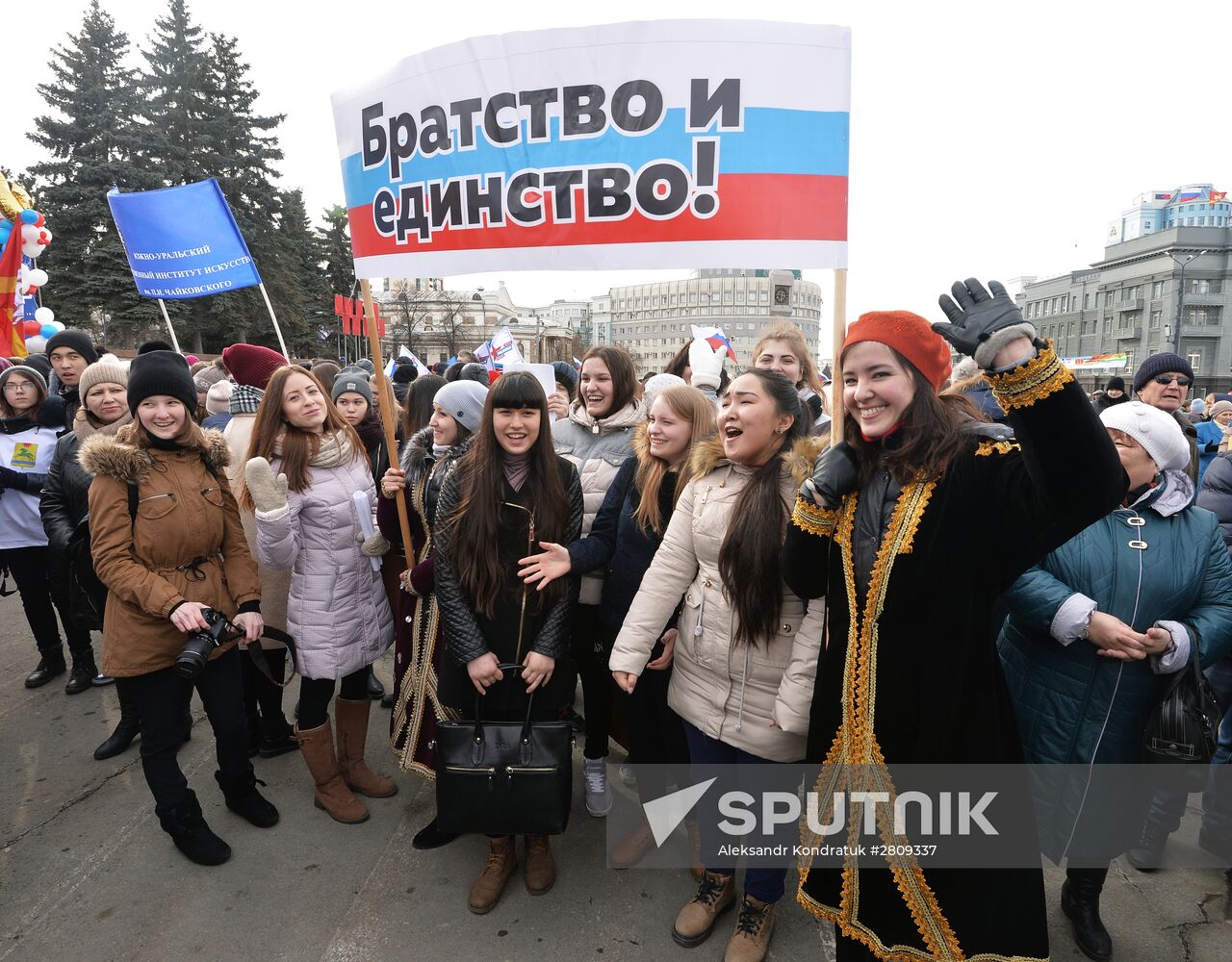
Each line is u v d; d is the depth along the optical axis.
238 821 2.72
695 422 2.32
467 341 60.16
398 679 2.75
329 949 2.10
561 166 2.16
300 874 2.41
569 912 2.24
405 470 2.78
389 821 2.73
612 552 2.48
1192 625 1.92
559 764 2.12
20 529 3.72
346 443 2.77
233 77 32.41
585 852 2.54
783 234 2.05
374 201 2.50
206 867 2.45
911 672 1.55
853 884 1.64
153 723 2.37
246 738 2.68
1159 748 1.91
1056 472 1.31
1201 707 1.91
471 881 2.38
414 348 56.81
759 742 2.00
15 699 3.73
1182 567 1.91
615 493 2.54
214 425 4.69
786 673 1.90
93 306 26.66
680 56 2.01
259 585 2.59
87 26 29.62
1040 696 2.00
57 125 28.41
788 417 1.94
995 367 1.31
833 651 1.68
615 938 2.14
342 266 42.50
